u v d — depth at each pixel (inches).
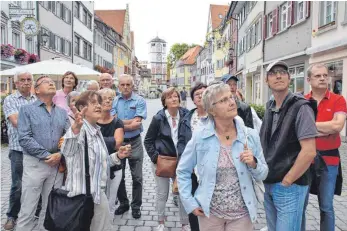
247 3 1112.8
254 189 104.9
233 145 101.6
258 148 104.7
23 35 861.8
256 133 105.8
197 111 167.6
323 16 553.6
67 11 1248.8
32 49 933.2
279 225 112.6
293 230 111.7
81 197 119.8
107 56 2011.6
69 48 1279.5
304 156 105.2
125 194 207.6
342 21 485.7
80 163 121.0
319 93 145.2
